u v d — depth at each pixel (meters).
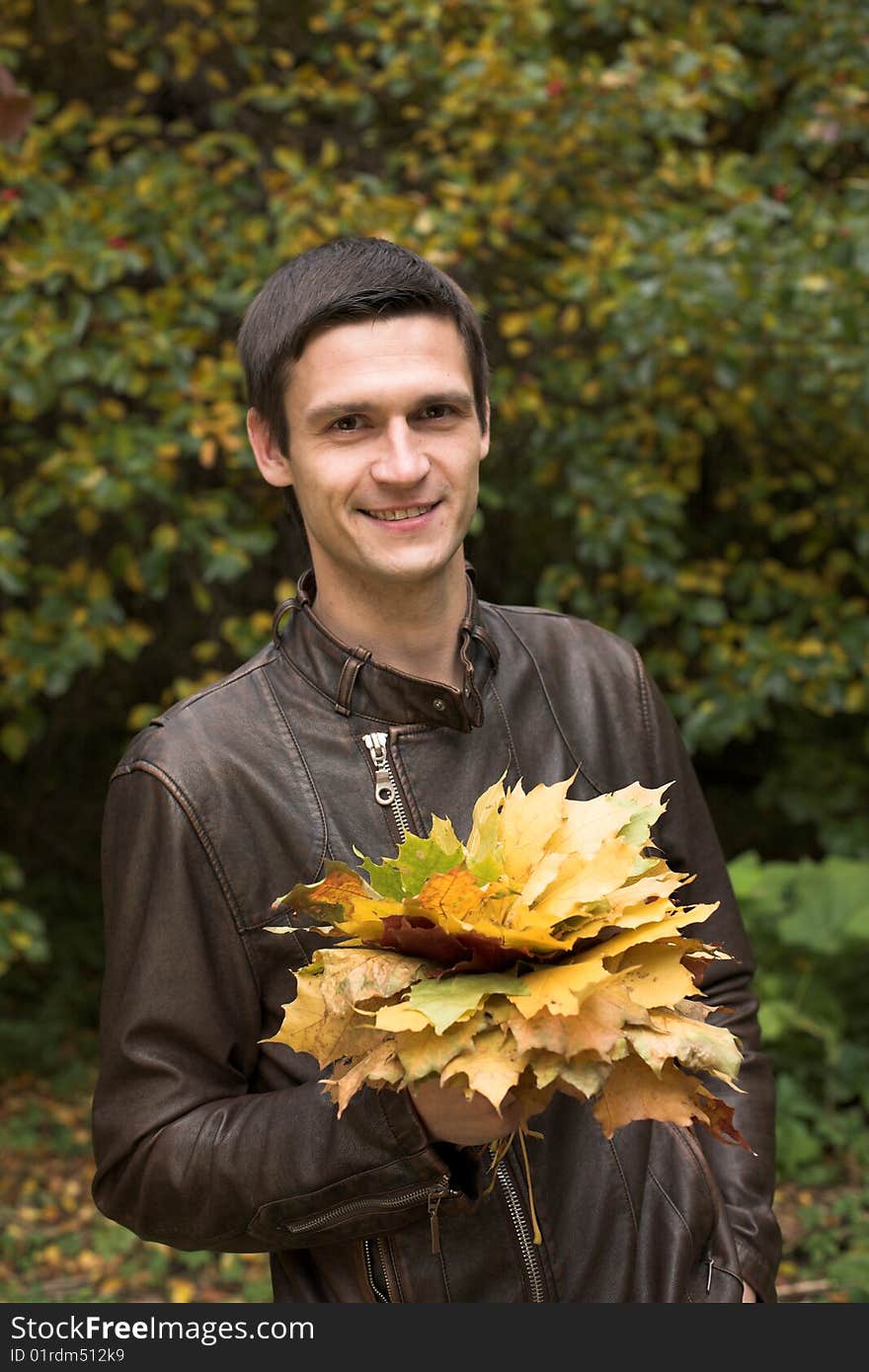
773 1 5.01
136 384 3.98
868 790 5.50
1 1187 4.25
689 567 4.84
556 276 4.32
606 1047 1.04
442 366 1.34
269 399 1.41
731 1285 1.41
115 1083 1.36
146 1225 1.34
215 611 5.12
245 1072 1.41
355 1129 1.22
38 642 4.21
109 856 1.42
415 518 1.35
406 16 4.29
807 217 4.45
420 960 1.11
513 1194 1.33
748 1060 1.58
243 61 4.34
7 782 5.92
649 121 4.31
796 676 4.71
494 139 4.28
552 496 4.92
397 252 1.39
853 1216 3.88
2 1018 5.48
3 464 4.71
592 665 1.57
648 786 1.56
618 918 1.10
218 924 1.36
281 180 4.20
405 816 1.39
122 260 3.84
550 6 4.73
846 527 5.11
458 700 1.41
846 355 4.23
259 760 1.39
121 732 6.07
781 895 4.71
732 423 4.70
